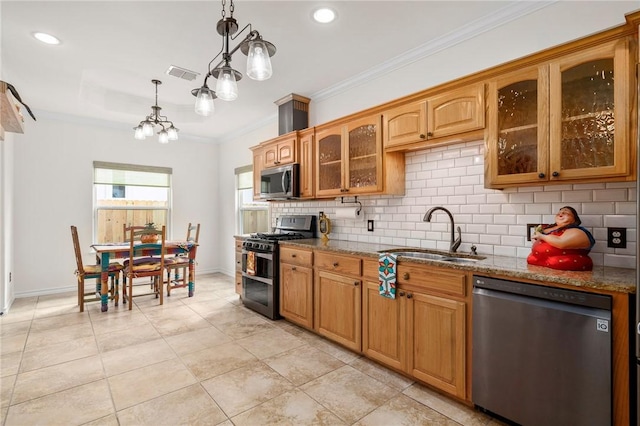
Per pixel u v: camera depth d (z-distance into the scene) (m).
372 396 1.99
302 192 3.49
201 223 5.72
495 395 1.71
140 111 4.41
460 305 1.86
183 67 3.08
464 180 2.43
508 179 1.93
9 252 3.79
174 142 5.46
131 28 2.42
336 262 2.67
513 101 1.94
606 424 1.37
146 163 5.17
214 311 3.68
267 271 3.45
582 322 1.42
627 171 1.53
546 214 2.04
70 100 3.92
